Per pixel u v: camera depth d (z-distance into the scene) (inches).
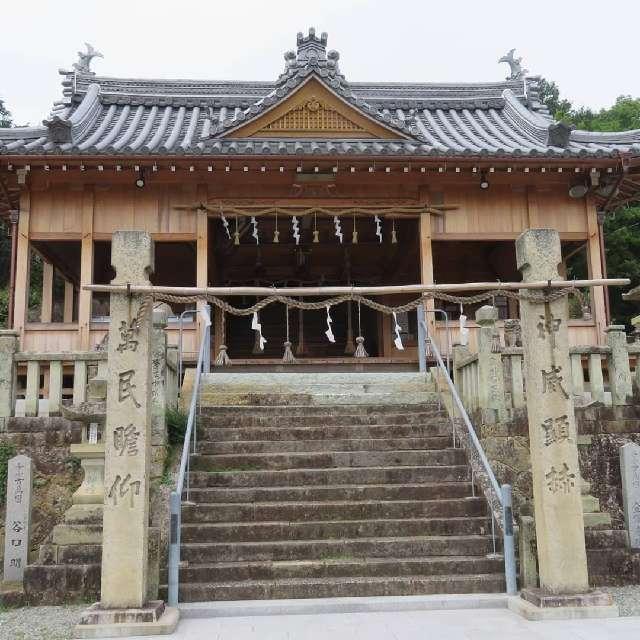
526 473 310.8
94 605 224.4
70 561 266.7
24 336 502.9
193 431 336.5
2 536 305.9
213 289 246.1
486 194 556.4
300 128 552.1
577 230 553.9
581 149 506.6
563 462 240.1
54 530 271.4
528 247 254.2
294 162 496.4
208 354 450.0
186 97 716.0
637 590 269.9
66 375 476.1
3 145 469.4
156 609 218.2
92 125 633.0
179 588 245.8
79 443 307.9
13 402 327.3
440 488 306.3
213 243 649.0
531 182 545.6
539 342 248.7
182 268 685.3
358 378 431.5
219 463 322.0
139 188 531.8
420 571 262.1
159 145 525.0
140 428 232.5
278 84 582.2
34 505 311.4
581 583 231.9
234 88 767.7
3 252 1182.9
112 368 236.1
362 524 283.9
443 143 611.5
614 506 318.3
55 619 234.4
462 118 727.1
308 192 545.6
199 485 309.3
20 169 489.1
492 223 552.7
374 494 304.0
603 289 542.6
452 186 553.9
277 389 418.6
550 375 246.2
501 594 250.1
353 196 549.0
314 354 747.4
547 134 575.5
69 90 705.0
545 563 236.1
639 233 1002.7
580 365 344.8
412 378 434.3
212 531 278.5
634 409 332.5
